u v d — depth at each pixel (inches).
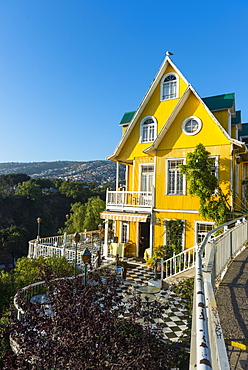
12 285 558.3
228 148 663.1
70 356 218.4
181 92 799.7
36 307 286.0
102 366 217.2
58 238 1024.2
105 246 828.6
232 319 201.6
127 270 688.4
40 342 249.3
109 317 251.0
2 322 411.2
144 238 873.5
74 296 283.4
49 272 381.7
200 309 110.7
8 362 267.4
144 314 280.5
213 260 248.4
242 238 496.4
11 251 2623.0
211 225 671.1
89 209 1786.4
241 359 151.1
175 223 705.0
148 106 859.4
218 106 713.0
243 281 294.4
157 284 538.9
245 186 887.7
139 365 207.5
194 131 715.4
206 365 76.1
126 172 997.2
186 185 710.5
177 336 338.3
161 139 757.3
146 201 773.9
